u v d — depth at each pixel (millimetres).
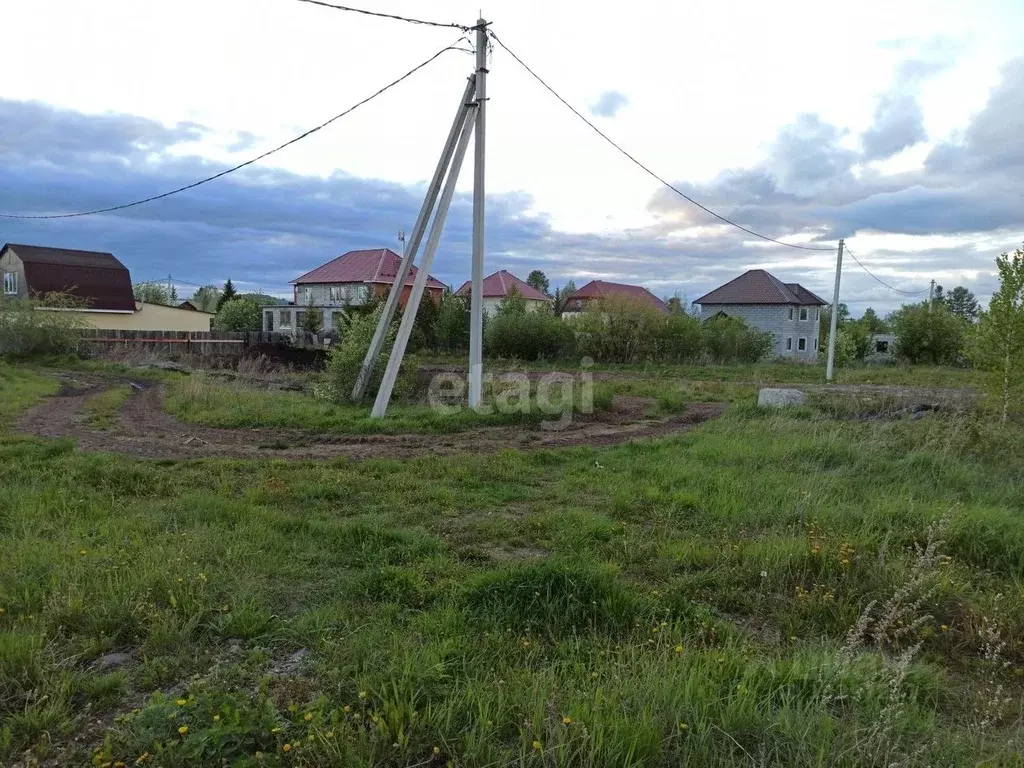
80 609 3572
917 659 3516
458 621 3623
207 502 5969
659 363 30188
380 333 13297
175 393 14906
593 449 9383
